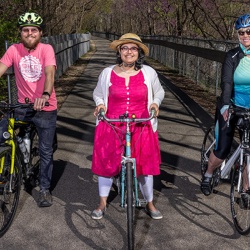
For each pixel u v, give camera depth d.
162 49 20.16
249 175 3.46
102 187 3.75
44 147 4.02
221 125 3.85
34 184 4.46
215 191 4.47
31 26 3.70
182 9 20.97
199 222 3.78
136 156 3.54
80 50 23.81
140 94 3.49
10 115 3.75
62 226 3.67
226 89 3.59
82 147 5.97
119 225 3.71
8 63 3.88
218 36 21.55
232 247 3.36
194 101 9.55
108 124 3.51
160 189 4.52
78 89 11.10
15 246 3.34
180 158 5.54
